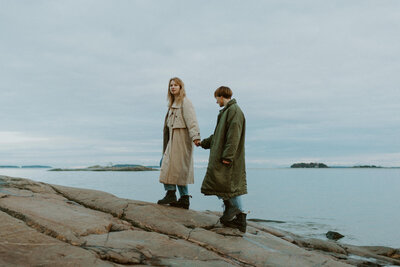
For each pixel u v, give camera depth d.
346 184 49.03
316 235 9.16
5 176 5.61
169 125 5.09
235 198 4.21
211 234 3.97
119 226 3.70
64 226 3.32
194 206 16.19
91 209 4.52
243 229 4.27
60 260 2.49
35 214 3.54
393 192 30.86
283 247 3.95
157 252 3.12
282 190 32.88
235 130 3.96
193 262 2.99
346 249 6.39
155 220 4.27
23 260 2.39
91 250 2.85
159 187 31.38
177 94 5.04
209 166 4.12
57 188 5.46
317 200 21.22
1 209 3.63
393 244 8.27
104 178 56.03
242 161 4.20
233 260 3.40
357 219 12.54
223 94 4.35
